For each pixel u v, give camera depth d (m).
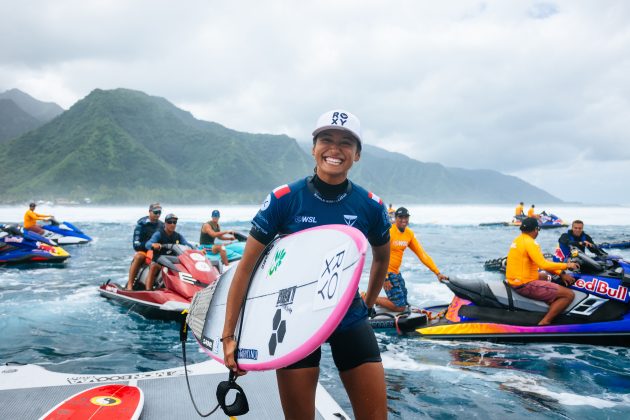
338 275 1.54
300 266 1.77
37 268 11.61
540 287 5.46
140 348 5.16
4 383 3.41
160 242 7.26
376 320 6.09
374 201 1.97
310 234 1.82
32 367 3.79
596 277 5.35
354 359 1.84
